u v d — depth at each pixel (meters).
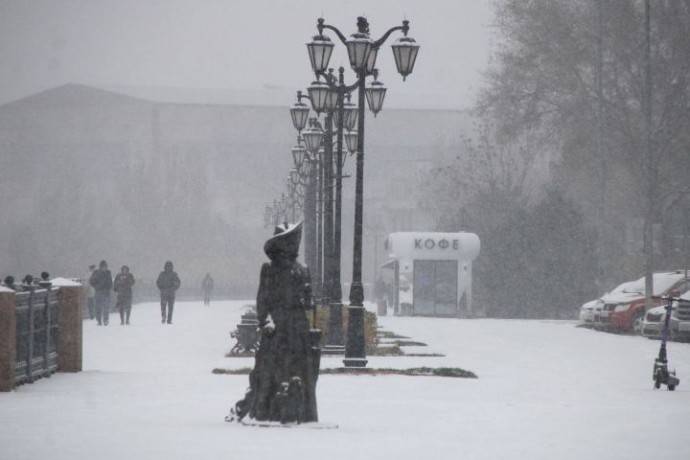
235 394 53.81
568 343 109.81
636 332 133.75
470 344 106.31
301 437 37.84
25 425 40.25
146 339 112.38
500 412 47.97
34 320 59.78
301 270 41.53
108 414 44.38
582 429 42.34
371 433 39.94
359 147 77.19
